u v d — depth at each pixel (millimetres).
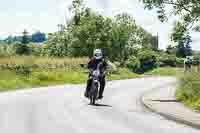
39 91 29203
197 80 23312
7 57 42188
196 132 12625
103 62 21000
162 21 24312
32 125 13438
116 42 87688
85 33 82125
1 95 25078
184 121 14320
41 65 47031
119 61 90000
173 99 22875
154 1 24031
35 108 18281
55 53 86125
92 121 14609
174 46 24547
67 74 48438
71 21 87625
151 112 17750
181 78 25672
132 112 17672
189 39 24141
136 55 97750
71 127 13141
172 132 12578
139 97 25453
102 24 83562
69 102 21453
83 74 53594
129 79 54500
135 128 13211
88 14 86812
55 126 13297
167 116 15836
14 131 12258
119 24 92625
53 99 22953
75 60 57562
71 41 83062
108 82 44438
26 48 100125
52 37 88125
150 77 64438
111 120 14984
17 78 37625
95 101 22531
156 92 28656
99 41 81750
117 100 23328
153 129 13094
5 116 15492
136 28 98875
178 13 24078
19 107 18516
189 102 19953
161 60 102500
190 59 37875
